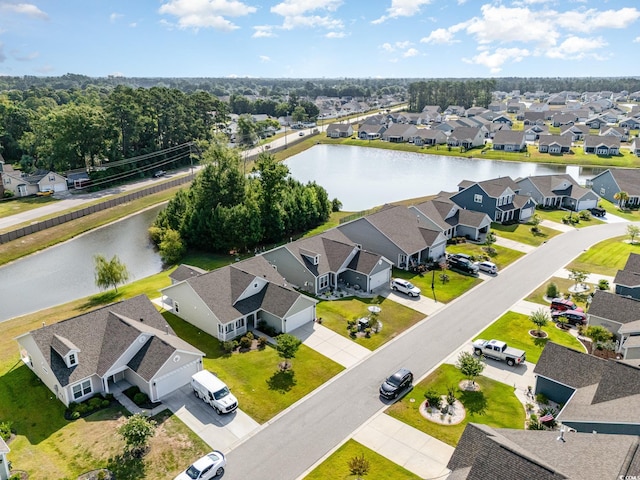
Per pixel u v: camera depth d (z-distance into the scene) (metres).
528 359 38.72
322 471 27.33
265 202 70.44
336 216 84.94
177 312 46.41
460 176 120.56
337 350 40.28
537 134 168.12
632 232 67.31
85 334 36.25
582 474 21.09
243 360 38.88
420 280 54.69
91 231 82.25
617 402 27.92
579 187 87.00
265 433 30.50
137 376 34.66
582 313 44.41
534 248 65.56
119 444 29.44
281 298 43.66
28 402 33.78
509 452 21.86
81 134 109.69
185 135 134.88
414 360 38.78
